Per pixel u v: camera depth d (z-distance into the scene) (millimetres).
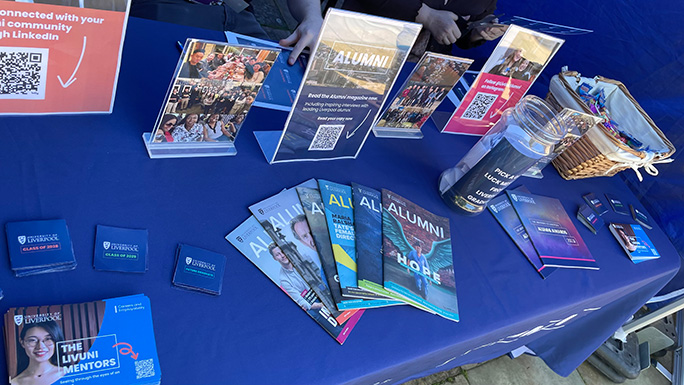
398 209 1053
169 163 906
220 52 805
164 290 722
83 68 827
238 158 987
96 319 634
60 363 582
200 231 822
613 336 2168
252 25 1730
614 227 1411
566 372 1767
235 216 873
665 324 2400
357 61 899
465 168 1118
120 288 695
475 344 974
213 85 851
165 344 667
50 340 592
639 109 1549
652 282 1462
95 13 767
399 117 1251
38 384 560
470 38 1958
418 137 1315
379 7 1781
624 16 1932
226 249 816
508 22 1467
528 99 1089
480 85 1291
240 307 754
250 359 704
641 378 2266
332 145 1062
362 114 1024
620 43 1985
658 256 1437
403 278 907
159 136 898
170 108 857
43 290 650
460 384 1894
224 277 777
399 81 1456
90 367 594
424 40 1862
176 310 708
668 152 1428
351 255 898
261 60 850
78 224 740
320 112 962
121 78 1012
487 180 1065
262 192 943
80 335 612
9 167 762
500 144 1021
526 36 1204
